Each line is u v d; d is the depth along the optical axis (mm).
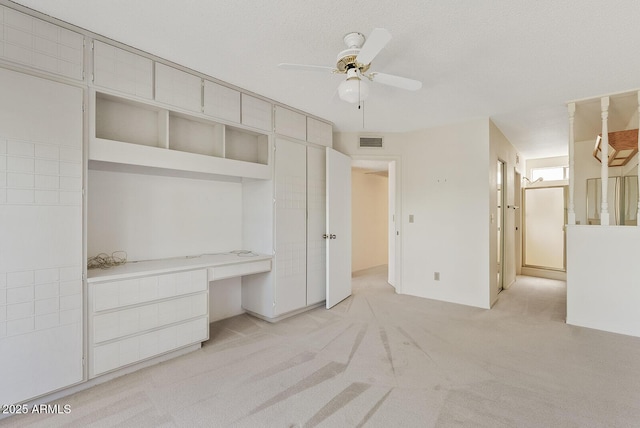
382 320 3404
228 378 2195
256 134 3371
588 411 1822
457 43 2203
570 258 3348
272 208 3330
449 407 1859
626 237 3070
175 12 1888
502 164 5012
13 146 1804
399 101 3332
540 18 1912
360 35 2086
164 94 2496
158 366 2371
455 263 4117
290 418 1761
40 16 1903
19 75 1825
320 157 3945
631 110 3605
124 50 2275
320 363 2410
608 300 3143
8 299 1782
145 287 2334
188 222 3141
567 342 2830
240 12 1880
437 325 3248
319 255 3912
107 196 2590
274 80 2859
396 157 4605
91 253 2500
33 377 1858
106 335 2146
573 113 3363
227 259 2975
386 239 7414
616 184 4449
